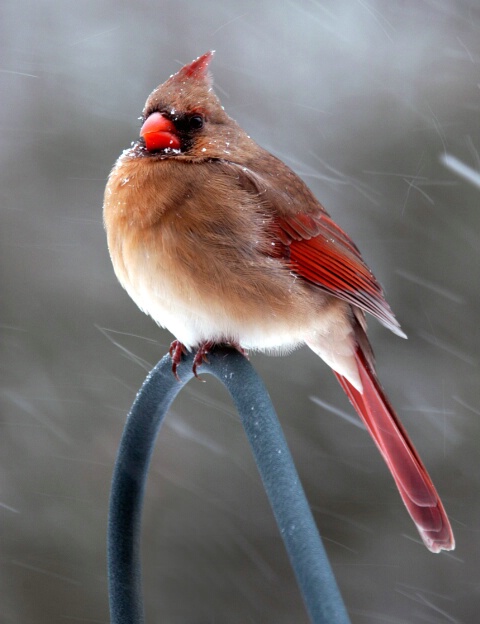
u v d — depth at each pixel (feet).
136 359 33.99
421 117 36.06
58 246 35.35
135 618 17.47
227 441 34.37
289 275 21.50
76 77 37.47
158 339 34.17
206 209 20.34
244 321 20.72
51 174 36.14
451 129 35.76
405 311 34.99
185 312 20.29
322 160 36.50
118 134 36.55
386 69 37.09
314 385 34.30
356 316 23.22
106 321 34.50
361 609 34.06
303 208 22.47
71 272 35.06
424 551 34.01
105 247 35.27
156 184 20.29
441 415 34.68
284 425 34.14
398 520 34.30
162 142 20.85
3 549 33.37
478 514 34.22
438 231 35.06
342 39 38.06
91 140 36.45
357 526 34.32
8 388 33.94
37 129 36.68
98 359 34.19
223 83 37.96
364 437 34.24
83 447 33.78
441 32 37.47
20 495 33.60
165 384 19.06
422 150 35.73
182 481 34.24
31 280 34.96
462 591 34.01
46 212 35.73
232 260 20.51
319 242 22.40
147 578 34.04
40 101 37.04
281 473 15.25
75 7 38.65
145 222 20.08
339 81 37.58
